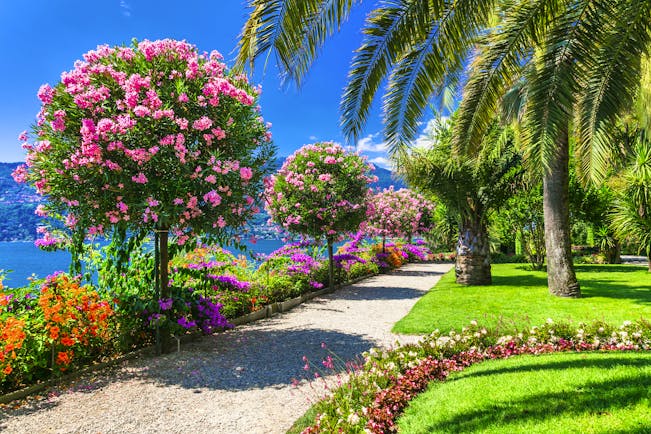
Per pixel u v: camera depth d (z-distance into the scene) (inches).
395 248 862.5
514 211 669.3
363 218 476.4
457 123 201.2
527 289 416.5
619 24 154.8
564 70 163.8
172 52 219.3
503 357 193.9
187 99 204.4
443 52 170.6
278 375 188.7
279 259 419.8
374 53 168.6
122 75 201.9
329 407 134.6
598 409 121.2
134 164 199.9
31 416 146.2
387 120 186.4
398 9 157.6
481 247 476.4
